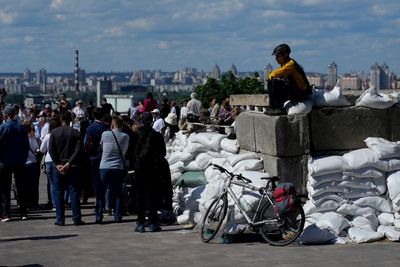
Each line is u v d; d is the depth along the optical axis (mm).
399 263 9695
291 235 11023
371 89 12562
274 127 12227
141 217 12836
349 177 11781
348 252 10492
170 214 13656
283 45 12312
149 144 12750
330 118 12430
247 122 13258
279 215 11047
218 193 11773
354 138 12500
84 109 22250
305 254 10406
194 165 13984
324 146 12422
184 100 27891
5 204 14680
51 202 16906
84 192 17250
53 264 10086
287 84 12320
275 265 9672
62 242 11969
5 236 12719
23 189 14992
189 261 10070
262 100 14000
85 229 13398
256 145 12938
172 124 19828
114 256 10586
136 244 11578
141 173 12734
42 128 19344
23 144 14719
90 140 14414
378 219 11844
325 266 9555
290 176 12266
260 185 11797
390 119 12656
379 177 11883
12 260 10422
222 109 19562
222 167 12305
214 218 11555
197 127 16062
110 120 14789
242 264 9781
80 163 13992
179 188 14305
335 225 11375
